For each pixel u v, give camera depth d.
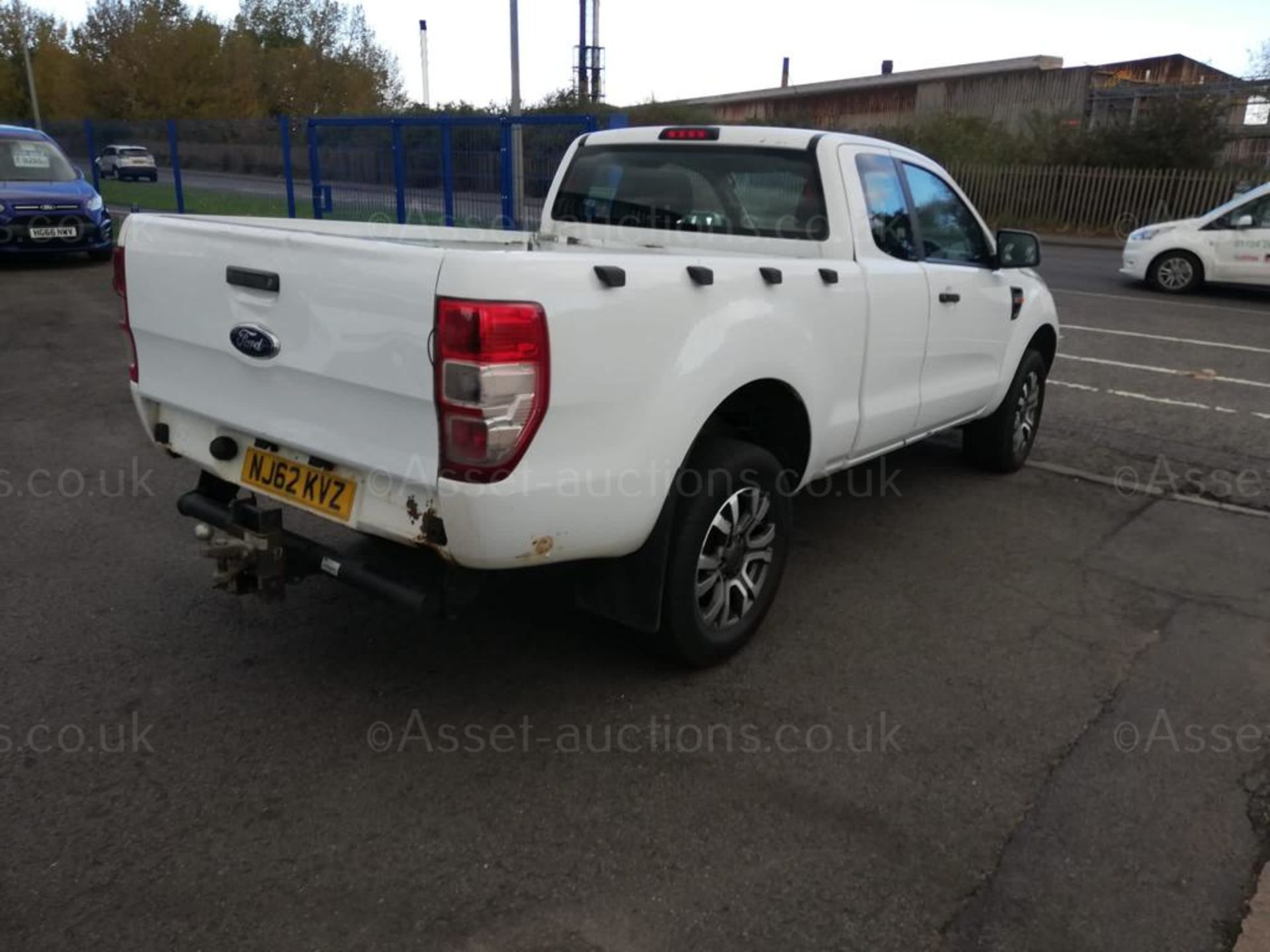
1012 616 4.19
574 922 2.45
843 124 36.69
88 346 8.77
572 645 3.81
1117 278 15.77
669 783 3.00
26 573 4.25
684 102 38.47
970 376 5.21
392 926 2.42
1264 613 4.26
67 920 2.40
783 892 2.57
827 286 3.77
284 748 3.11
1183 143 23.08
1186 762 3.18
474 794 2.91
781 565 3.84
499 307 2.56
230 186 18.16
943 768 3.11
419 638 3.82
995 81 34.16
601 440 2.89
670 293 3.02
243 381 3.19
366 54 54.28
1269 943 2.44
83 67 46.91
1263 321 11.97
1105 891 2.61
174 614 3.93
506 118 12.30
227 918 2.42
